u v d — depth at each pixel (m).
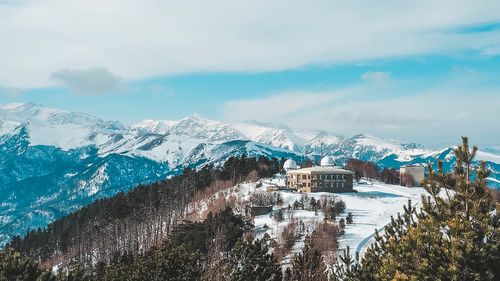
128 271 57.78
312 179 162.25
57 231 183.50
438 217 25.14
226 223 95.94
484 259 22.91
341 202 128.88
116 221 152.00
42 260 165.12
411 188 182.00
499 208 24.09
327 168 172.00
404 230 30.50
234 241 88.31
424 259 23.75
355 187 175.88
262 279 44.34
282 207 136.75
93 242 147.00
